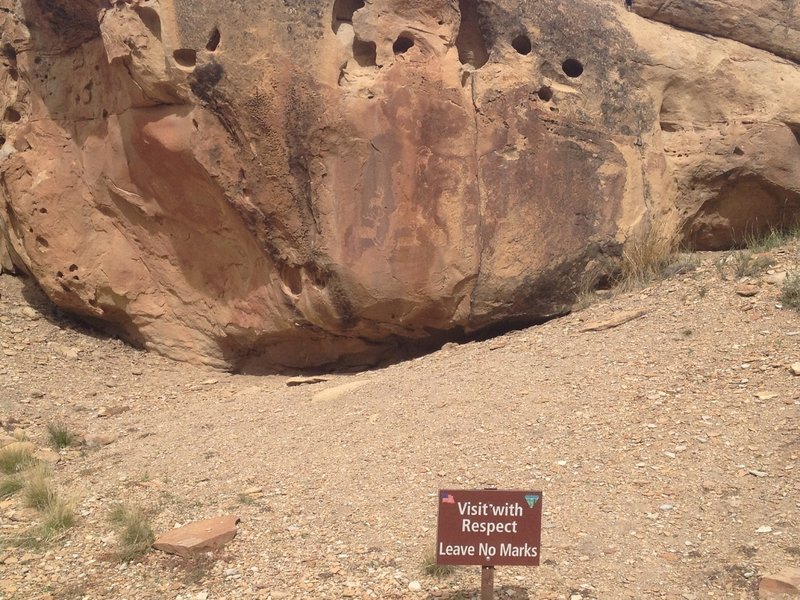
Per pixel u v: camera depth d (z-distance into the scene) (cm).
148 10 714
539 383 611
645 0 869
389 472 516
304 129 708
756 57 872
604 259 795
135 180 809
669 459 493
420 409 600
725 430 514
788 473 466
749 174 836
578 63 802
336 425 600
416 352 801
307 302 743
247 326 796
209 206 772
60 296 855
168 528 474
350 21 741
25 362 800
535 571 407
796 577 378
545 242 769
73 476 566
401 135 717
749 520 432
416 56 731
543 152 769
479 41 788
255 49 704
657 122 832
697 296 719
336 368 809
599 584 395
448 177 732
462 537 356
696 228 864
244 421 645
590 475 486
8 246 943
